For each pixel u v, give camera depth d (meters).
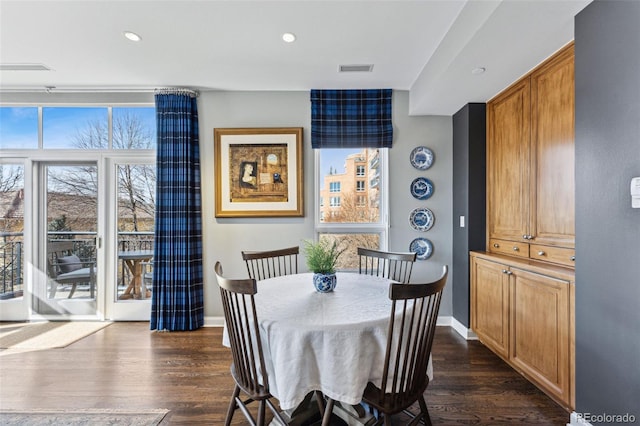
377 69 2.56
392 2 1.75
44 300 3.12
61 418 1.66
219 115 2.99
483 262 2.42
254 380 1.29
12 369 2.17
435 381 1.99
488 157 2.60
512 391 1.88
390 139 2.94
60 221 3.13
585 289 1.42
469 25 1.70
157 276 2.85
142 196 3.11
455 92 2.42
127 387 1.95
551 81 1.87
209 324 2.98
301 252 3.00
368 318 1.31
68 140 3.09
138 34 2.05
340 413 1.56
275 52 2.28
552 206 1.88
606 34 1.30
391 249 2.97
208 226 3.00
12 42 2.14
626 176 1.22
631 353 1.21
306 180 3.00
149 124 3.08
